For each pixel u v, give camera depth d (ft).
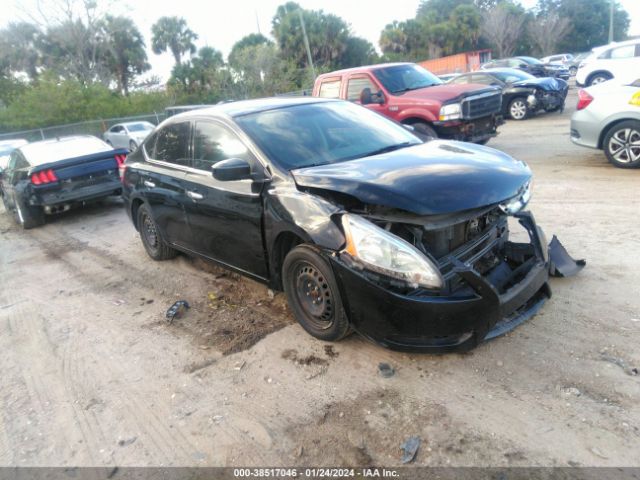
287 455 9.03
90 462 9.46
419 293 9.98
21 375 12.83
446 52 172.86
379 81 32.17
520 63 74.74
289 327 13.29
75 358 13.26
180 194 15.64
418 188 10.31
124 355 13.07
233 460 9.07
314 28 124.88
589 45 216.54
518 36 182.50
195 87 119.96
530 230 12.03
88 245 24.13
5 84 119.14
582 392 9.60
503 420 9.16
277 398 10.57
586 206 20.12
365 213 10.52
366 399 10.18
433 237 10.65
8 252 25.02
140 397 11.21
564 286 13.61
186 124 16.06
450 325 9.91
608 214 18.85
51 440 10.21
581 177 24.75
